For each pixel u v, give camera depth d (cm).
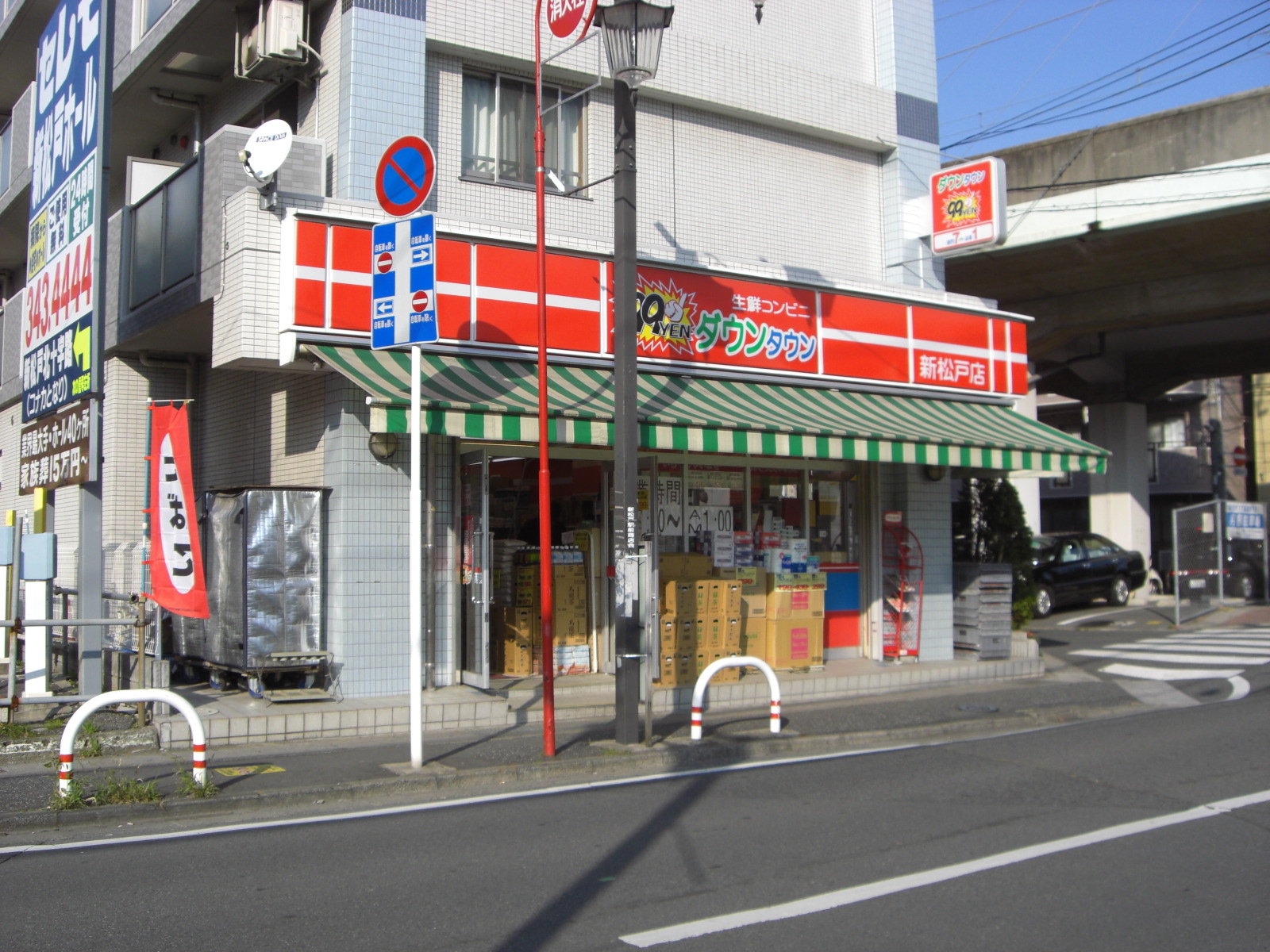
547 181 1223
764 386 1274
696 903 528
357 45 1088
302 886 552
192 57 1341
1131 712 1166
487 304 1067
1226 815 700
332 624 1016
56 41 1134
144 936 479
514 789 784
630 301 906
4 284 2244
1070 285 2350
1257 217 1872
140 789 702
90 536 965
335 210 1023
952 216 1452
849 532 1412
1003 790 777
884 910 518
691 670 1167
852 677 1234
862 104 1497
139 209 1284
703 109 1367
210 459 1385
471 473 1061
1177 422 3891
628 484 907
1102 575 2417
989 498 1625
